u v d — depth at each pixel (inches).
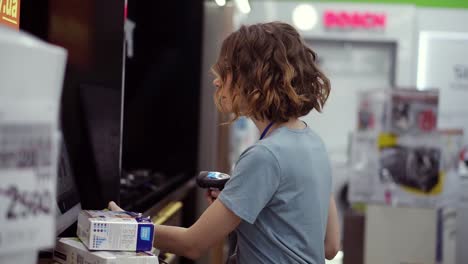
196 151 155.8
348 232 166.2
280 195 61.2
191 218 151.7
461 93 272.5
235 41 63.9
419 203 161.6
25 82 30.6
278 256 61.9
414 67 273.7
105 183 86.1
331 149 283.1
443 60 272.8
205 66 156.0
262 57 61.6
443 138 161.8
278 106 61.6
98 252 57.1
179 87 155.4
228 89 64.5
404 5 271.4
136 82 145.9
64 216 72.9
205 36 155.9
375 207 162.2
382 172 162.1
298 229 61.9
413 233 161.9
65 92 85.6
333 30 274.5
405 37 272.1
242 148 252.2
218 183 72.1
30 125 31.1
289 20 274.8
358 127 162.9
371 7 272.8
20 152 30.8
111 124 85.7
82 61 85.8
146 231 59.0
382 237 162.4
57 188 72.3
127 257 55.8
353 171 163.2
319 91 65.3
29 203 31.3
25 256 32.1
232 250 71.4
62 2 85.8
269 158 60.1
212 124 156.6
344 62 282.0
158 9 153.5
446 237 169.5
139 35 145.1
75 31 85.9
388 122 161.5
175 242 63.7
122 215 62.9
